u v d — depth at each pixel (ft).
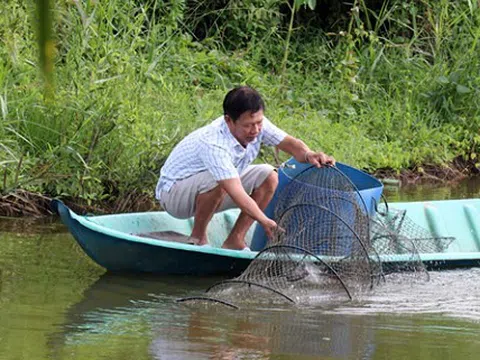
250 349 21.07
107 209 41.83
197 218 30.83
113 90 46.09
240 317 24.39
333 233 29.37
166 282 28.71
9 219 38.58
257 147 30.32
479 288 29.04
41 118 42.83
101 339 21.72
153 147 43.34
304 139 54.60
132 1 55.83
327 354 20.89
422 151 60.18
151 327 23.04
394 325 24.00
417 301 27.04
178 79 56.24
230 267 29.68
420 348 21.66
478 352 21.36
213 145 28.78
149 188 43.06
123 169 42.75
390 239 32.01
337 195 29.71
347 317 24.77
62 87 44.62
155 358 20.06
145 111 46.80
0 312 24.06
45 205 40.57
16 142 41.45
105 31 50.24
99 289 27.30
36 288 27.17
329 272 28.07
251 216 28.27
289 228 29.73
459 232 37.55
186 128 47.11
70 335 21.99
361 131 59.88
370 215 31.55
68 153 41.19
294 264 28.02
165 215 33.40
